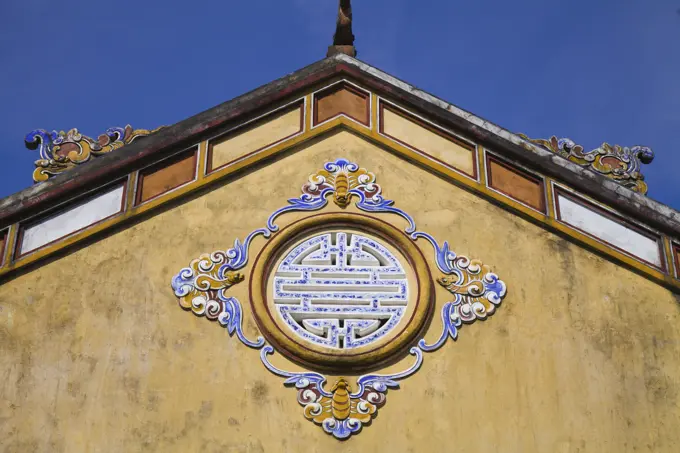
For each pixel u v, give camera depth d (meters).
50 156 16.00
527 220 15.62
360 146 16.22
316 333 14.62
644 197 15.81
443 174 15.94
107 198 15.59
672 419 14.26
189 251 15.14
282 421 13.98
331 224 15.45
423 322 14.64
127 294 14.79
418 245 15.31
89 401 14.04
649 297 15.12
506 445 13.95
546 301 14.97
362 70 16.77
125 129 16.28
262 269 14.99
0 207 15.35
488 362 14.46
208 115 16.22
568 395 14.31
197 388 14.15
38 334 14.46
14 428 13.84
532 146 16.16
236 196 15.66
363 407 14.07
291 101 16.52
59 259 15.05
